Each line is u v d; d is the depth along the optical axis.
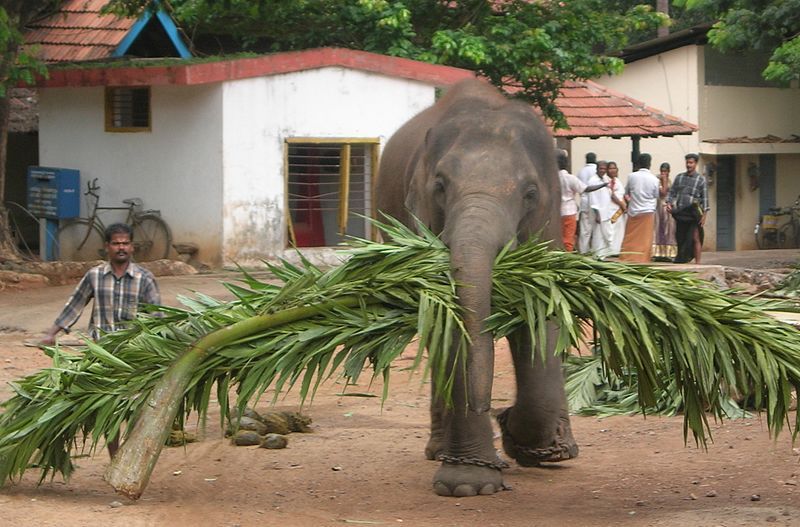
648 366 6.41
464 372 6.22
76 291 7.92
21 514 6.20
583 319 6.63
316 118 20.58
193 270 19.34
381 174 9.41
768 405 6.29
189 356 6.41
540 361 7.29
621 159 33.72
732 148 32.75
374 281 6.46
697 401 6.59
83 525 6.00
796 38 26.39
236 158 19.92
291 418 9.22
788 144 33.56
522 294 6.36
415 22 23.44
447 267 6.42
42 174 21.61
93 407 6.61
